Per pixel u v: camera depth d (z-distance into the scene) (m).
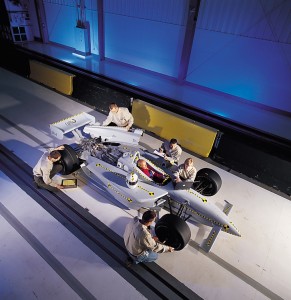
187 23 9.20
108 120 6.93
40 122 8.04
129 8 10.42
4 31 13.49
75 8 11.83
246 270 4.49
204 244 4.65
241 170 6.85
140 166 5.02
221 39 8.92
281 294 4.21
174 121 7.47
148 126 8.12
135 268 4.33
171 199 4.95
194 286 4.18
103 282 4.10
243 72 9.02
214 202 5.83
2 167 6.11
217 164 7.13
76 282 4.07
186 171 5.17
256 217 5.57
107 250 4.56
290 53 7.89
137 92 9.20
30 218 4.97
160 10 9.70
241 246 4.89
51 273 4.14
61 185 5.56
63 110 8.88
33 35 14.27
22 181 5.78
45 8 13.09
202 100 9.47
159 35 10.26
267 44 8.16
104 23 11.57
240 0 8.04
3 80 10.69
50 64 11.10
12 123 7.84
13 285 3.95
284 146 6.80
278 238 5.14
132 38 11.09
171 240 4.39
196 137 7.22
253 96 9.22
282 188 6.35
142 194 4.73
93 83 8.91
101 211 5.26
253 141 7.08
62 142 7.21
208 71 9.79
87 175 5.69
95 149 5.78
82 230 4.86
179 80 10.55
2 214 4.99
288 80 8.30
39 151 6.76
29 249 4.44
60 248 4.51
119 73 11.17
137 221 3.88
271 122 8.37
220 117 8.02
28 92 9.84
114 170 5.22
